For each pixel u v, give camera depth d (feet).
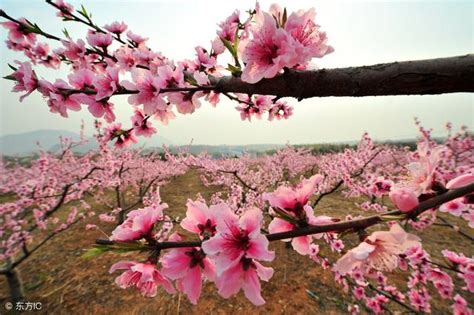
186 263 2.74
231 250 2.49
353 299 14.66
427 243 20.52
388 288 12.16
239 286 2.51
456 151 24.08
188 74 4.66
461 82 1.98
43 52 7.77
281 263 18.45
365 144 26.99
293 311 14.05
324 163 34.32
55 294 16.48
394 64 2.26
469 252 19.13
